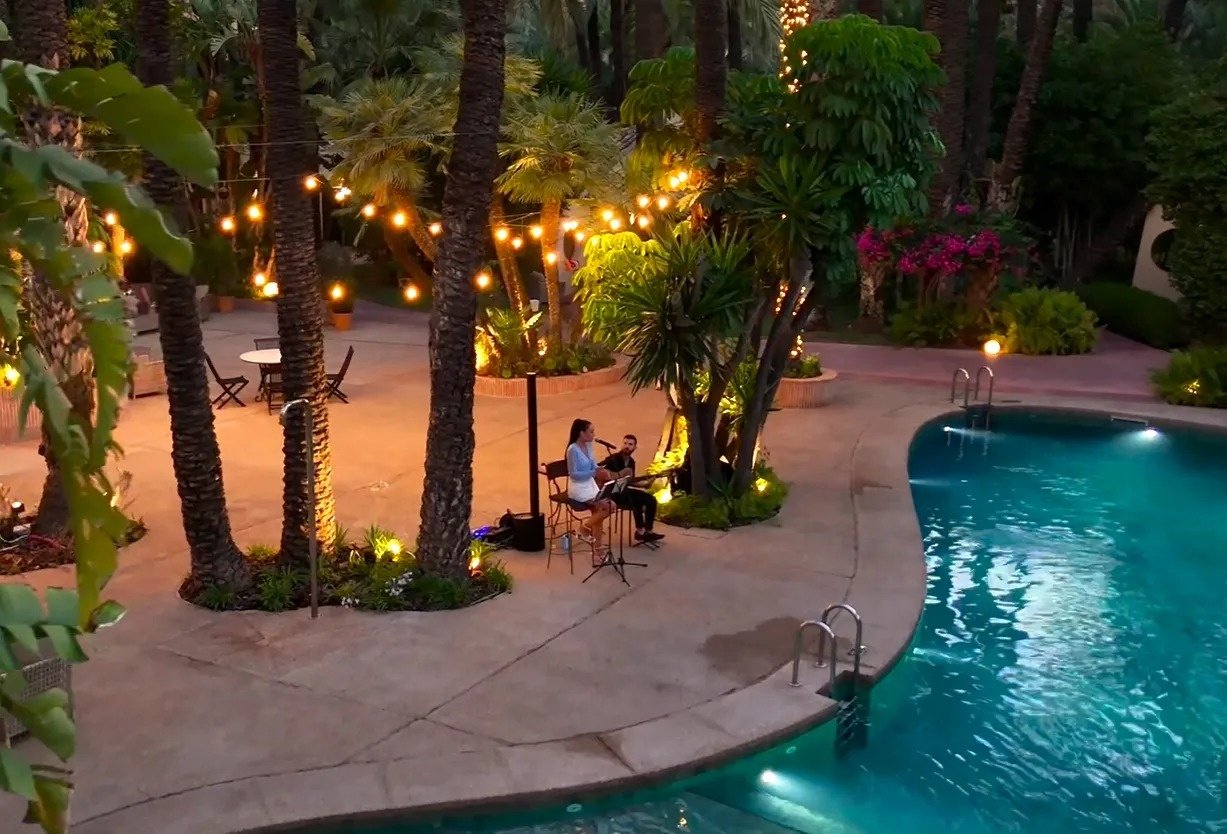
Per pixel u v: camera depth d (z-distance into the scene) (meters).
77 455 1.83
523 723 6.97
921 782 6.88
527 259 27.80
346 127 16.48
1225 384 17.08
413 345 21.91
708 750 6.68
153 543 10.26
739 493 11.45
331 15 28.75
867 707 7.77
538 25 40.00
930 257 20.84
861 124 9.75
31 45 9.16
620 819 6.32
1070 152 24.75
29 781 1.79
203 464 8.67
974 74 24.53
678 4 34.97
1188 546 11.51
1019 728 7.60
